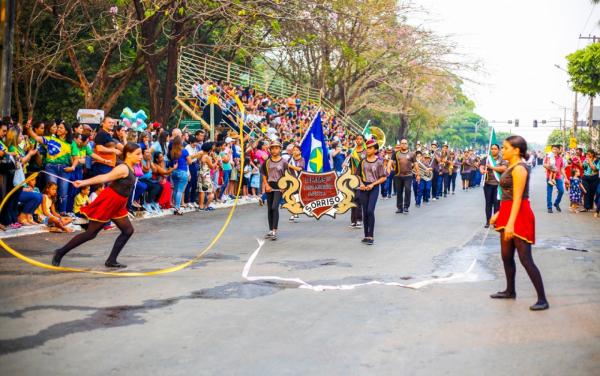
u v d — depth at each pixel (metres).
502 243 7.10
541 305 6.66
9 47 11.75
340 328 5.87
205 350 5.15
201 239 11.81
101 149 11.98
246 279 8.08
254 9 22.36
